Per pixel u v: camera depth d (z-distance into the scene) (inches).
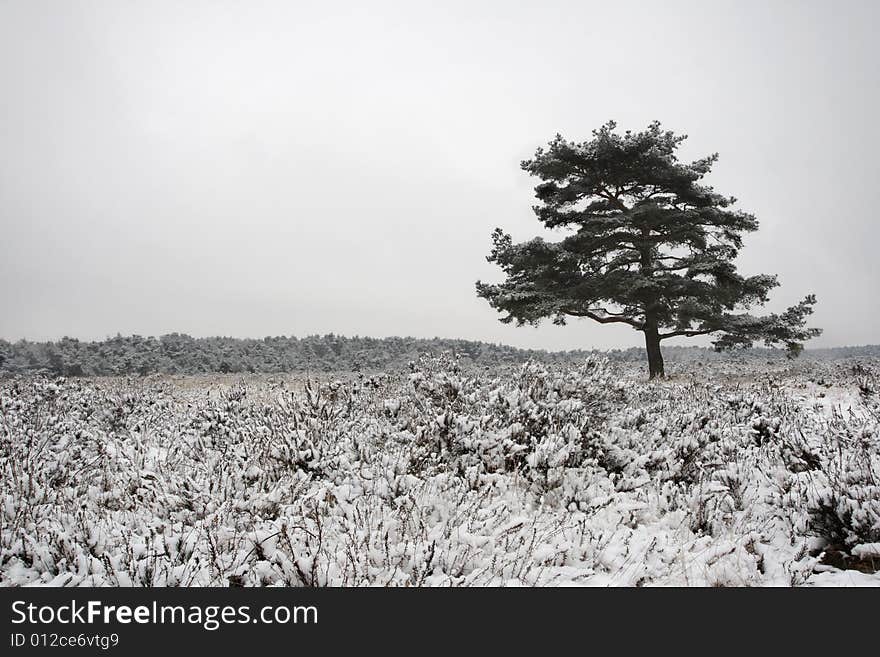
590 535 155.0
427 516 164.2
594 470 213.0
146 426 319.0
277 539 143.8
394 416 274.2
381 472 189.9
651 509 185.6
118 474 213.9
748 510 181.6
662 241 796.0
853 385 506.0
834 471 174.7
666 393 403.9
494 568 136.8
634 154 781.9
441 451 218.4
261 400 364.8
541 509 180.7
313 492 183.6
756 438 258.2
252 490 176.4
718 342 808.3
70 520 160.1
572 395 259.4
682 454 221.0
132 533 155.1
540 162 831.7
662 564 146.4
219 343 2063.2
